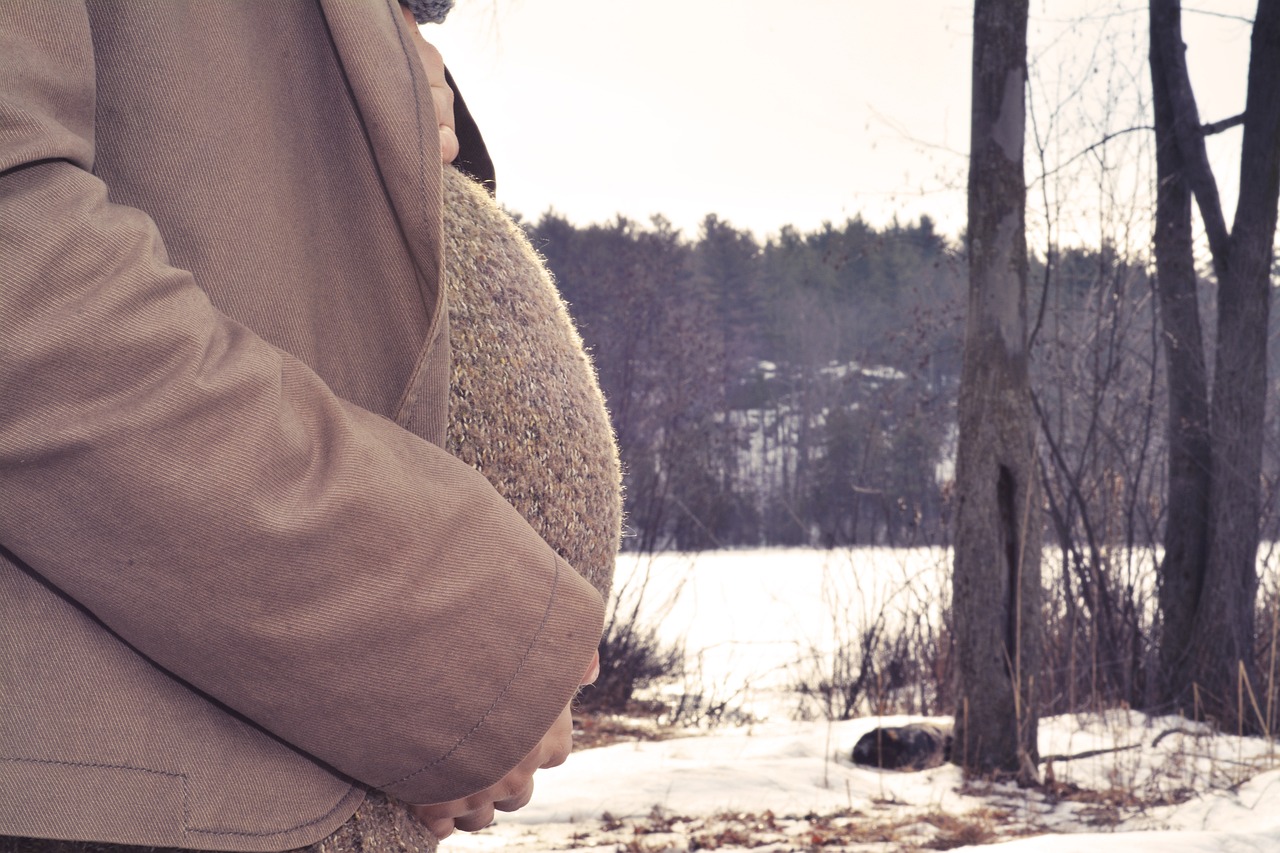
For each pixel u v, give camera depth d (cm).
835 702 875
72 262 43
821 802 486
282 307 57
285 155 59
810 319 5488
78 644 48
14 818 46
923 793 512
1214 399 753
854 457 3850
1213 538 739
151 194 55
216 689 47
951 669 820
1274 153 747
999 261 576
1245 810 457
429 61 77
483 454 63
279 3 61
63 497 43
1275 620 711
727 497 1079
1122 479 825
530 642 52
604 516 73
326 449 48
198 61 57
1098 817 460
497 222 74
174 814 48
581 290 1159
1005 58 575
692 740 666
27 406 42
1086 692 764
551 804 469
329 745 49
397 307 59
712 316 1222
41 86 47
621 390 1066
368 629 47
